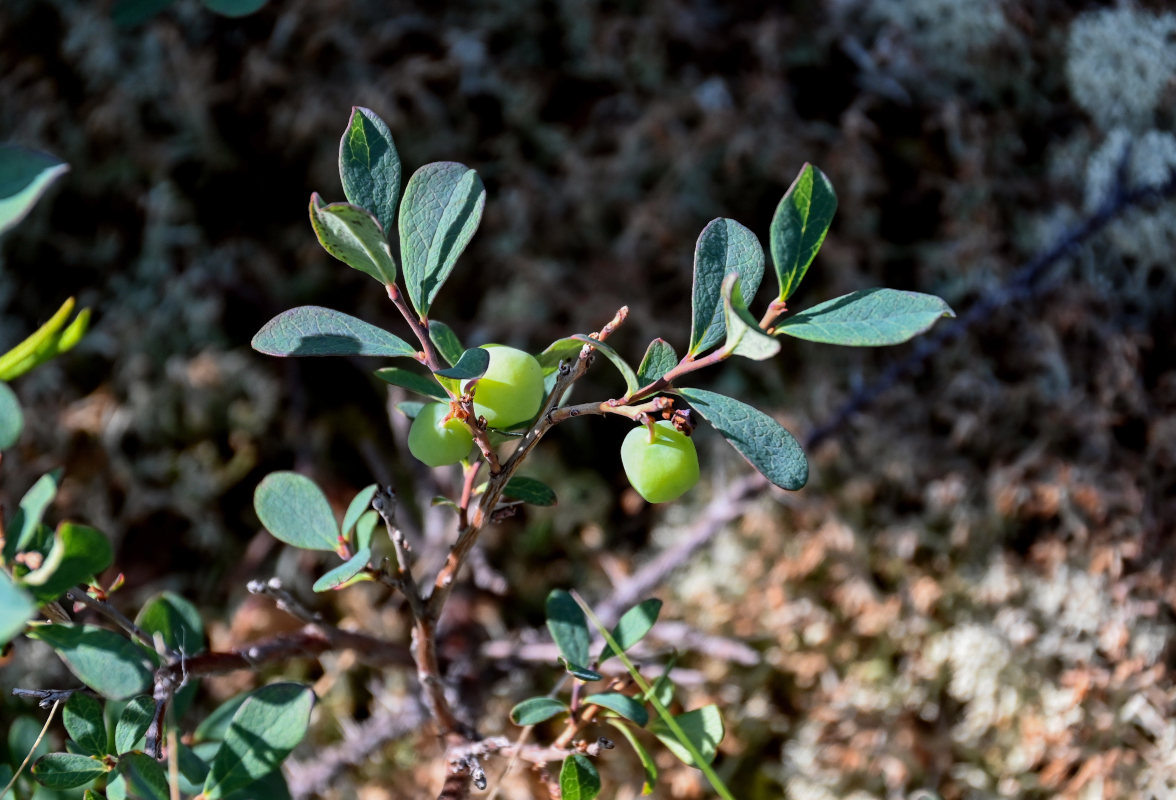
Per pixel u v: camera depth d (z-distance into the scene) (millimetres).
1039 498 289
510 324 318
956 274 317
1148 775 260
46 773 185
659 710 188
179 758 196
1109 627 272
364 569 192
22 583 160
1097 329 310
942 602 285
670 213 327
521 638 274
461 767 206
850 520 296
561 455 320
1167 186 301
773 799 273
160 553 304
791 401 316
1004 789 263
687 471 175
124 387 312
